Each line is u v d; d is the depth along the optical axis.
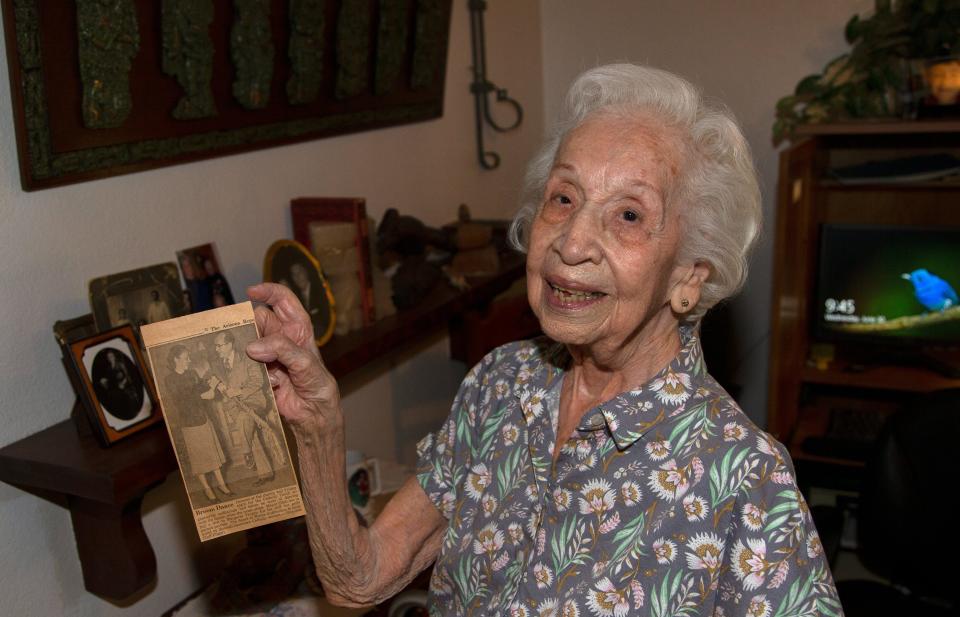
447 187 2.32
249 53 1.45
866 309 2.58
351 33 1.72
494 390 1.02
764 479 0.79
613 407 0.84
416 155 2.14
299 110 1.64
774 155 2.78
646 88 0.86
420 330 1.64
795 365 2.50
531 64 2.87
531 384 0.97
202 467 0.81
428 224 2.22
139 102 1.26
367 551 0.98
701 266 0.89
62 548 1.21
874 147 2.64
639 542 0.81
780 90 2.72
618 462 0.84
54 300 1.18
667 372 0.86
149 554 1.21
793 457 2.42
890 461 1.79
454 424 1.06
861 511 1.85
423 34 2.02
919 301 2.52
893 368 2.65
